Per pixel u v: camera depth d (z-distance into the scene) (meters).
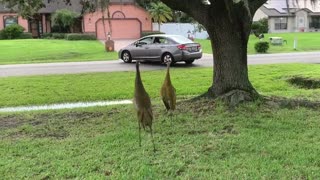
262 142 6.32
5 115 9.24
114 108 9.66
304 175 4.97
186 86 13.12
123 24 48.91
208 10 9.15
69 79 14.77
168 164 5.40
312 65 17.75
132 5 48.19
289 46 32.50
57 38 48.25
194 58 20.38
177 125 7.48
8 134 7.38
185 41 20.28
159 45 20.47
